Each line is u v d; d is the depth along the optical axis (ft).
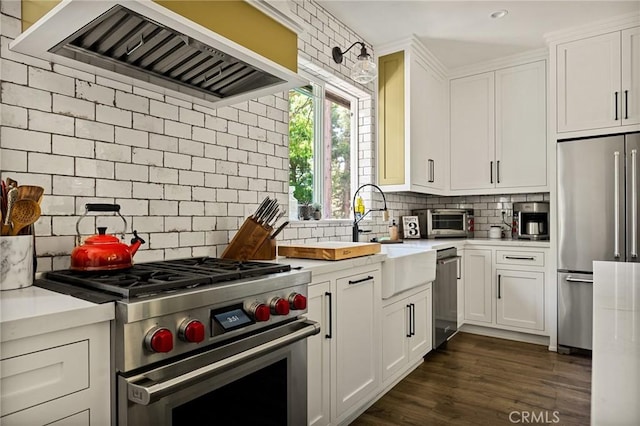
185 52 4.53
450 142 13.48
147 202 5.41
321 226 9.19
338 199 10.99
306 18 8.80
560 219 10.58
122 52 4.46
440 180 13.05
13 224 3.74
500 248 11.76
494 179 12.67
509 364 9.62
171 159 5.73
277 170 7.72
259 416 4.37
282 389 4.73
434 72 12.58
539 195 12.98
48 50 4.21
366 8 9.35
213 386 3.77
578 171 10.34
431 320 9.99
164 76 5.16
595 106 10.23
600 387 2.13
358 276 6.84
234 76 5.30
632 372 2.31
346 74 10.19
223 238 6.52
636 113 9.70
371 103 11.39
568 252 10.43
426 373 9.03
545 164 11.85
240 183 6.86
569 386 8.31
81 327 2.97
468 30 10.51
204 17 4.15
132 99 5.26
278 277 4.55
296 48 5.54
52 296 3.34
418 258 8.94
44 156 4.40
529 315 11.28
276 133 7.68
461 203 14.46
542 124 11.93
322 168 10.20
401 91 11.09
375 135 11.53
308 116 9.93
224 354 3.84
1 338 2.53
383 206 11.95
